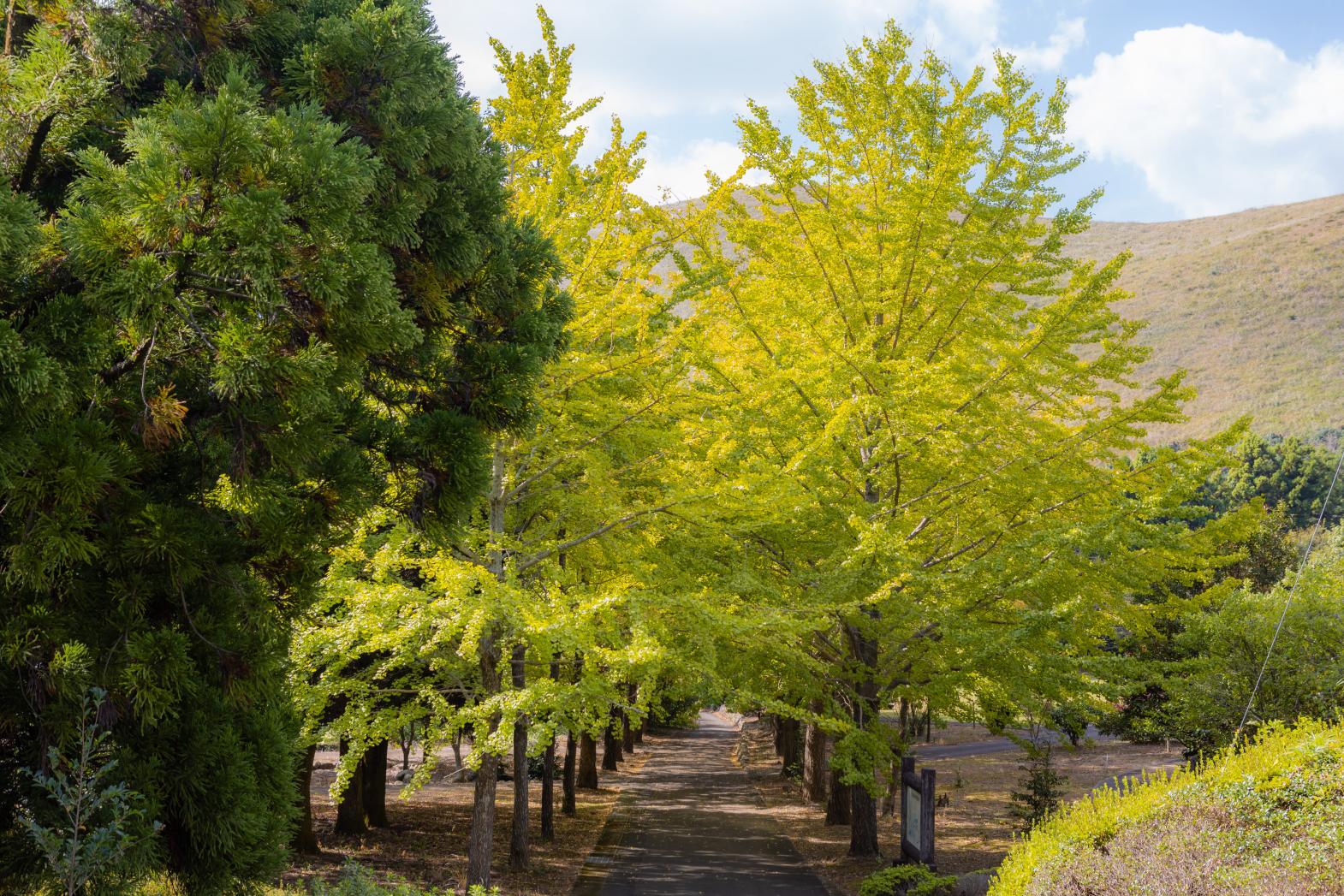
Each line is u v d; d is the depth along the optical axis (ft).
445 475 23.48
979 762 108.47
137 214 15.55
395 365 25.14
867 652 50.47
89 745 16.74
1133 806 29.55
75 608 18.47
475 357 25.34
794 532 46.57
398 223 22.13
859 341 47.24
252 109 17.29
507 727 32.04
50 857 16.34
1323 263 502.38
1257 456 237.04
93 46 20.27
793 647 44.88
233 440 20.34
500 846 62.59
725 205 41.91
